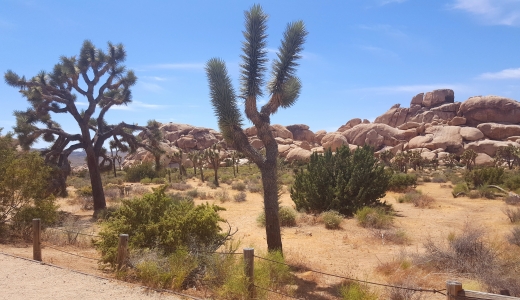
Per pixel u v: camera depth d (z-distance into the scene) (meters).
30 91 17.98
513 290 6.52
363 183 17.36
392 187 27.38
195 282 7.07
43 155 18.67
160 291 6.38
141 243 8.07
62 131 19.48
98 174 19.38
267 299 6.34
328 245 11.46
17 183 12.02
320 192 17.36
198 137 99.31
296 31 9.04
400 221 15.41
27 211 12.03
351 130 98.06
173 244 7.92
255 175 48.38
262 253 8.26
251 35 8.84
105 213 17.20
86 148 19.22
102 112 21.16
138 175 46.59
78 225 14.66
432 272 8.11
